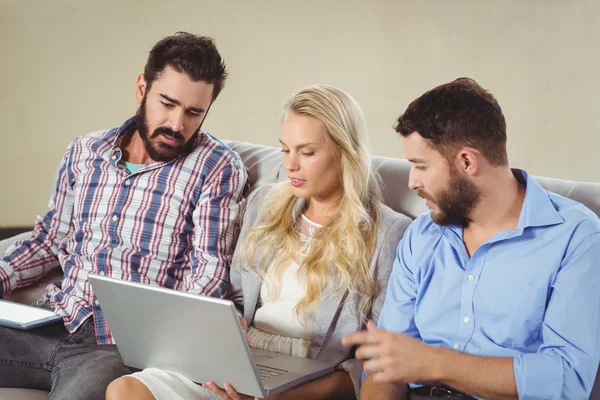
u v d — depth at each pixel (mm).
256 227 1838
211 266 1856
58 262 2062
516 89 3400
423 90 3484
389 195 1837
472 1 3373
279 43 3576
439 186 1401
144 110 1937
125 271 1901
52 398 1634
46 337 1825
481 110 1357
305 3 3525
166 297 1378
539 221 1382
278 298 1758
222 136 3707
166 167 1963
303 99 1731
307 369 1550
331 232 1714
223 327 1337
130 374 1568
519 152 3451
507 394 1279
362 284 1671
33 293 2012
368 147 1768
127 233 1933
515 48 3369
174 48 1887
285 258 1767
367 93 3539
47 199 3705
